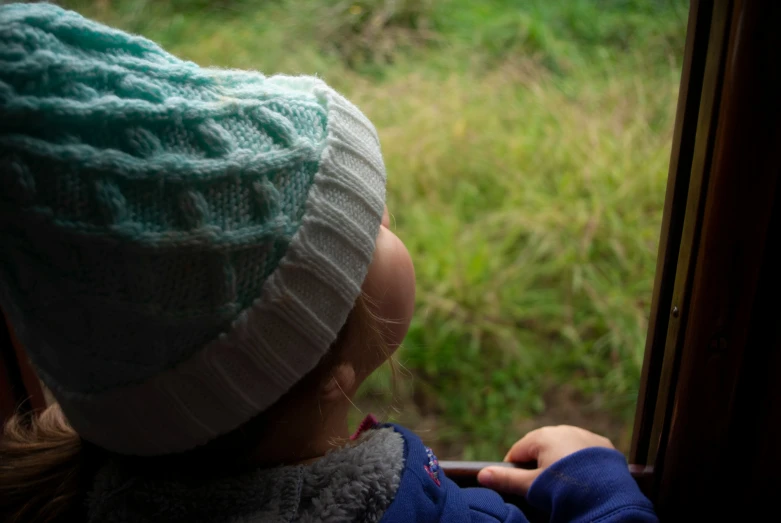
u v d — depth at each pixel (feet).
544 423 5.95
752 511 2.81
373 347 2.24
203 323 1.76
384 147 8.43
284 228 1.79
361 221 1.95
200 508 2.02
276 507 2.00
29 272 1.68
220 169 1.70
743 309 2.42
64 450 2.36
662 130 8.22
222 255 1.71
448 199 8.16
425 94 9.29
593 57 9.96
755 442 2.67
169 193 1.65
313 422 2.20
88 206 1.58
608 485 2.61
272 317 1.82
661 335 2.78
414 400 6.23
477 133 8.63
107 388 1.87
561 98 9.08
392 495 2.07
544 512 2.87
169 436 1.92
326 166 1.88
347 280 1.94
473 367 6.49
